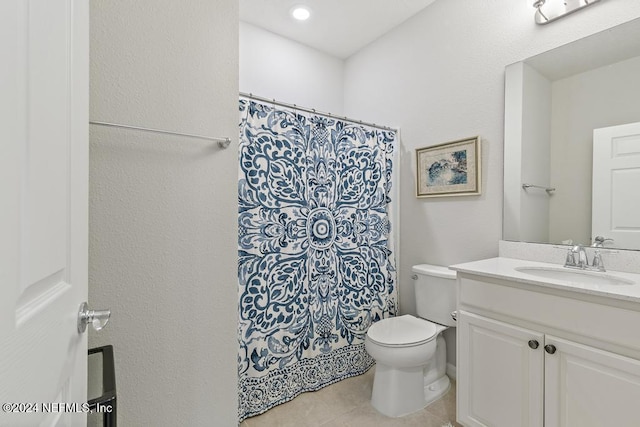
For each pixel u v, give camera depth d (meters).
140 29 1.08
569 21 1.56
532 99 1.69
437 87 2.18
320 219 1.98
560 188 1.58
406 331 1.79
